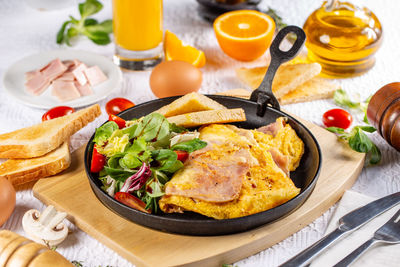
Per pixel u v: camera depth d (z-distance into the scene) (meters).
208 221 0.75
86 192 0.82
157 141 0.81
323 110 0.98
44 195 0.82
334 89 1.00
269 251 0.79
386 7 1.21
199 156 0.80
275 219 0.78
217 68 1.06
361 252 0.75
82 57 1.05
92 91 0.98
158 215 0.78
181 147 0.80
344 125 0.93
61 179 0.84
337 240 0.77
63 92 0.97
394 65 1.06
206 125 0.86
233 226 0.76
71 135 0.91
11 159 0.86
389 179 0.87
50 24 1.15
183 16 1.19
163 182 0.79
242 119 0.86
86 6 1.12
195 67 0.98
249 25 1.05
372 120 0.90
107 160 0.81
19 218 0.81
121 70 1.06
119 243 0.77
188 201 0.77
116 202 0.77
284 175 0.79
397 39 1.12
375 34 1.01
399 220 0.78
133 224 0.78
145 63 1.05
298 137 0.86
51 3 1.17
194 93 0.88
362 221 0.78
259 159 0.81
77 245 0.79
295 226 0.80
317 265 0.75
